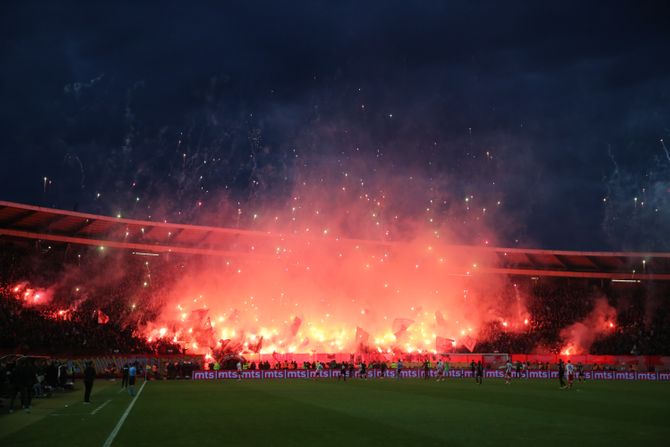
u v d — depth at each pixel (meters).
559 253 102.44
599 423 26.78
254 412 31.17
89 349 71.81
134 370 43.06
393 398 40.34
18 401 38.00
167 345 79.38
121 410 32.50
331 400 38.62
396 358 83.88
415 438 22.11
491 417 29.00
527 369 77.88
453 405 35.28
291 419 27.98
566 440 21.77
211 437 22.36
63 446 20.42
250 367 76.06
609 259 104.31
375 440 21.64
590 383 63.16
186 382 62.06
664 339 91.56
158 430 24.33
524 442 21.28
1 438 22.36
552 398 41.12
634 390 51.00
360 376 70.56
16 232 81.25
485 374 76.00
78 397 41.72
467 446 20.41
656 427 25.48
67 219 81.94
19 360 32.62
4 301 71.50
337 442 21.19
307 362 75.56
